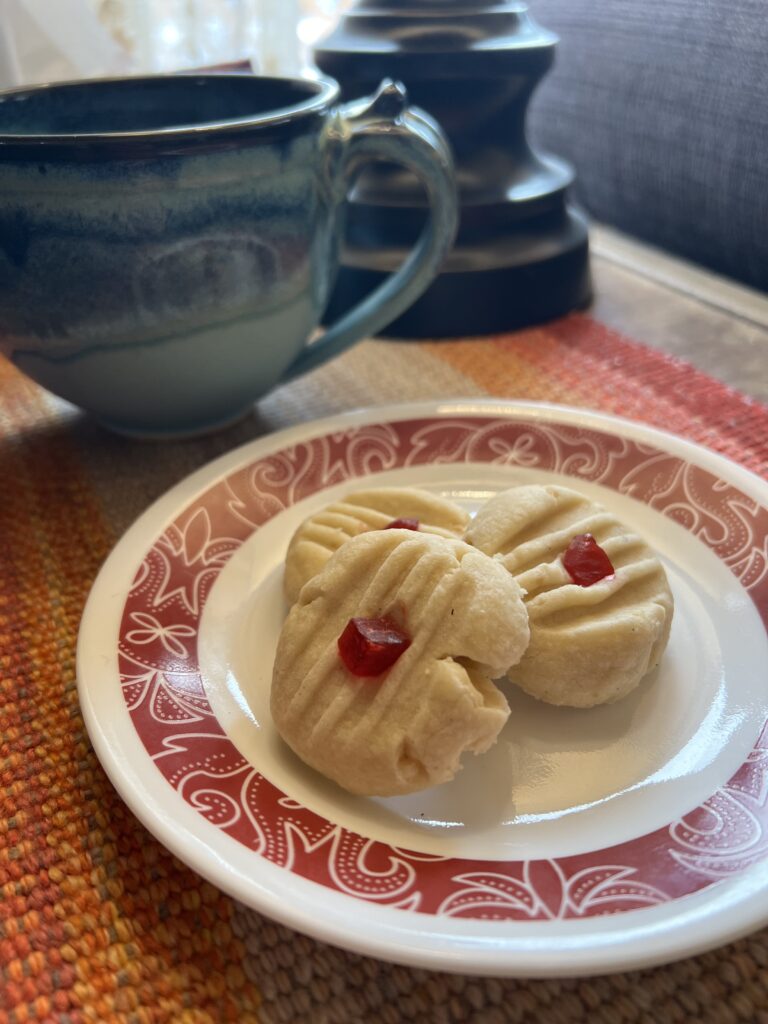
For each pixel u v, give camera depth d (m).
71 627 0.19
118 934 0.13
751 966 0.12
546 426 0.23
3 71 0.34
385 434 0.23
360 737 0.14
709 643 0.18
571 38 0.38
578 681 0.16
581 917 0.12
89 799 0.15
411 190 0.29
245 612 0.19
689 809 0.14
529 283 0.30
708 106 0.33
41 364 0.22
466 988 0.12
